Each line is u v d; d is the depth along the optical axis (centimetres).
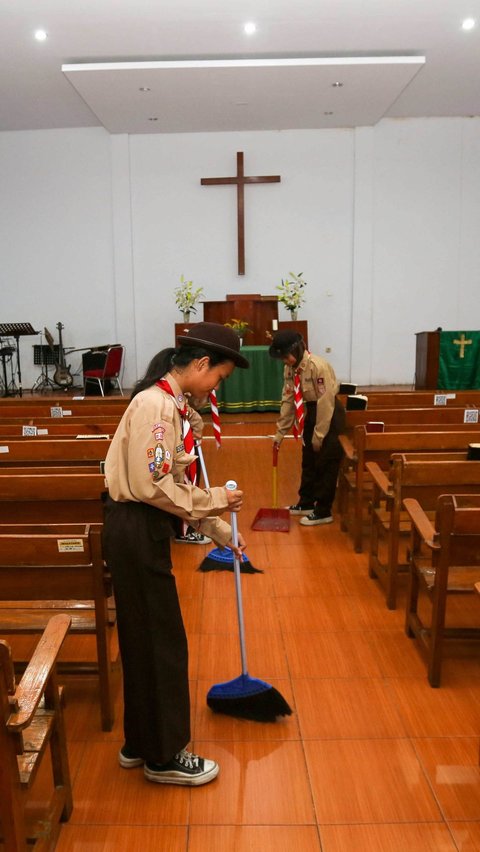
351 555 352
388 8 590
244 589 310
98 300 953
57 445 304
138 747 178
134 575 165
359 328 946
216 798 178
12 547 187
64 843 163
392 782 183
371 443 327
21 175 927
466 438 323
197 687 230
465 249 933
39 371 973
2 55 672
